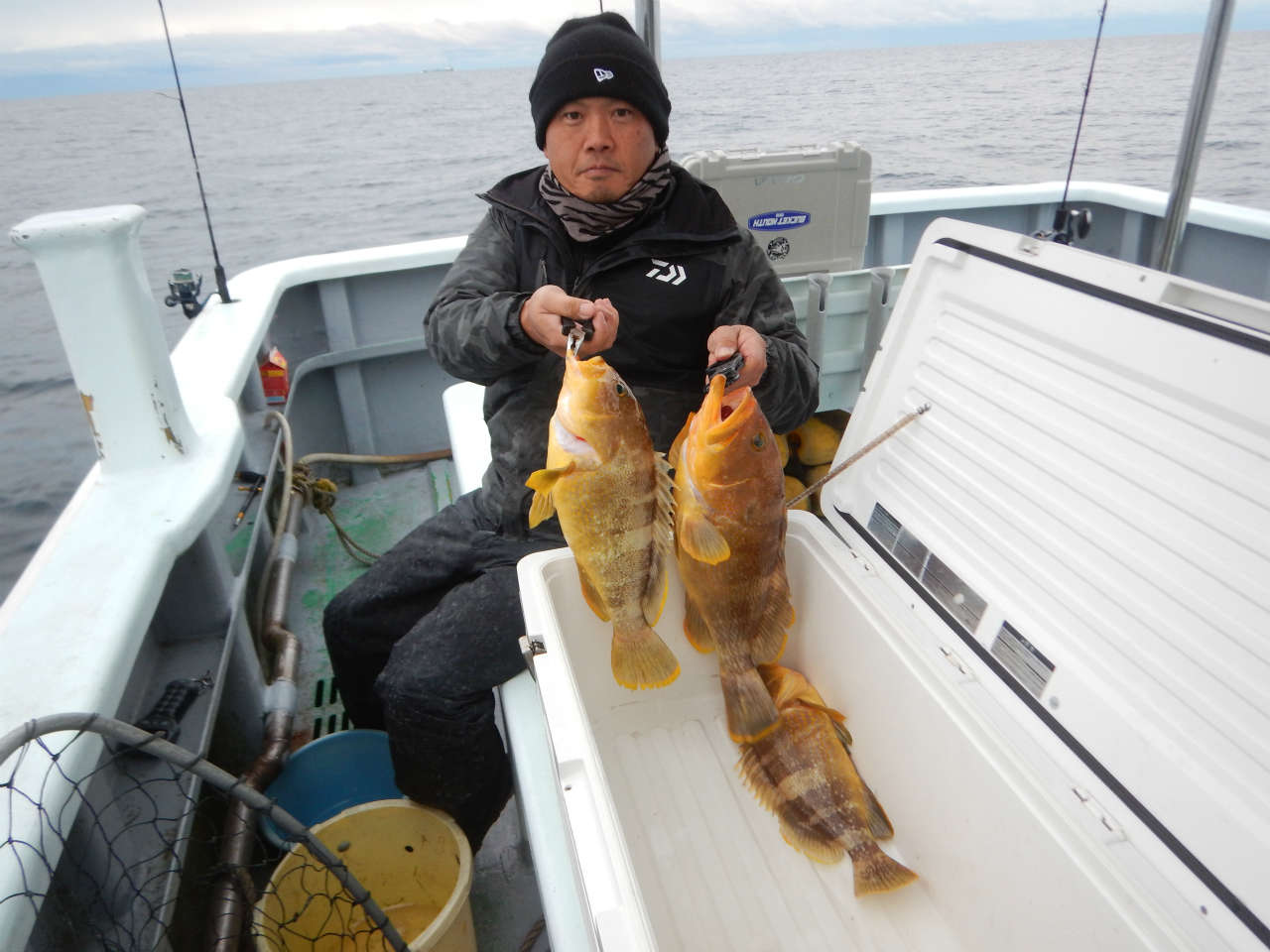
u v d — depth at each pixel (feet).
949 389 4.91
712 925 4.32
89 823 4.31
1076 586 3.97
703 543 4.32
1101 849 3.44
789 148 7.45
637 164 5.41
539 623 4.35
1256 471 3.18
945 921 4.38
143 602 4.51
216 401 6.75
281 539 8.36
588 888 3.05
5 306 44.09
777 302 5.92
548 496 4.33
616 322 4.40
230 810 5.49
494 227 5.82
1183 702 3.44
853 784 4.79
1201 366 3.39
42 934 3.93
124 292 5.08
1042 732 4.04
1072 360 4.05
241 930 4.93
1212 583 3.34
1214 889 3.24
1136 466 3.68
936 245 5.09
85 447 27.76
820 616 5.43
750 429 4.22
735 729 4.99
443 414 11.91
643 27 6.55
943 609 4.76
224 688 6.32
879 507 5.39
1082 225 6.82
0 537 22.91
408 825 5.37
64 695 3.83
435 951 4.48
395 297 11.15
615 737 5.40
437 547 6.09
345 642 6.33
